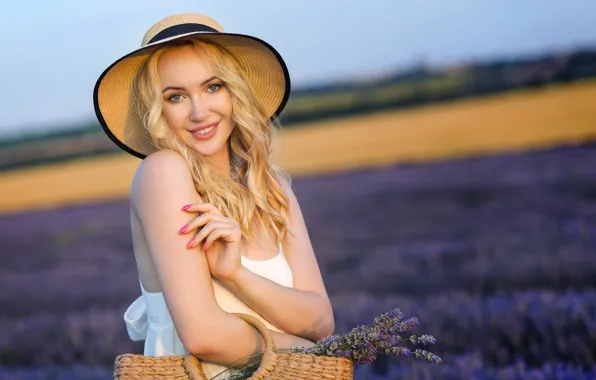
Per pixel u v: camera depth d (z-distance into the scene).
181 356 2.38
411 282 9.03
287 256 2.88
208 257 2.56
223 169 2.87
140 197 2.55
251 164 2.80
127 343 7.58
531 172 16.22
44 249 15.95
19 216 19.25
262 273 2.74
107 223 17.58
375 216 15.38
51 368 6.77
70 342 7.89
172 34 2.62
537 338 5.36
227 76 2.65
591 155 16.42
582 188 14.48
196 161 2.67
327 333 2.76
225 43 2.71
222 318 2.45
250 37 2.66
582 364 4.89
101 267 13.98
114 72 2.67
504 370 4.57
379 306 7.42
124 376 2.32
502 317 5.71
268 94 2.90
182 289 2.46
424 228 13.77
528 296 6.40
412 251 11.58
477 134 17.77
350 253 12.60
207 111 2.64
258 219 2.81
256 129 2.73
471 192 15.88
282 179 2.95
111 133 2.80
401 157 18.48
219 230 2.49
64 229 17.14
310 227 15.35
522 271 8.40
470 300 6.95
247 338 2.46
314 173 19.17
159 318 2.67
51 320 9.73
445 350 5.50
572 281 7.76
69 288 12.45
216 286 2.63
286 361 2.31
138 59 2.65
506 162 17.17
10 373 6.68
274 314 2.62
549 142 17.06
